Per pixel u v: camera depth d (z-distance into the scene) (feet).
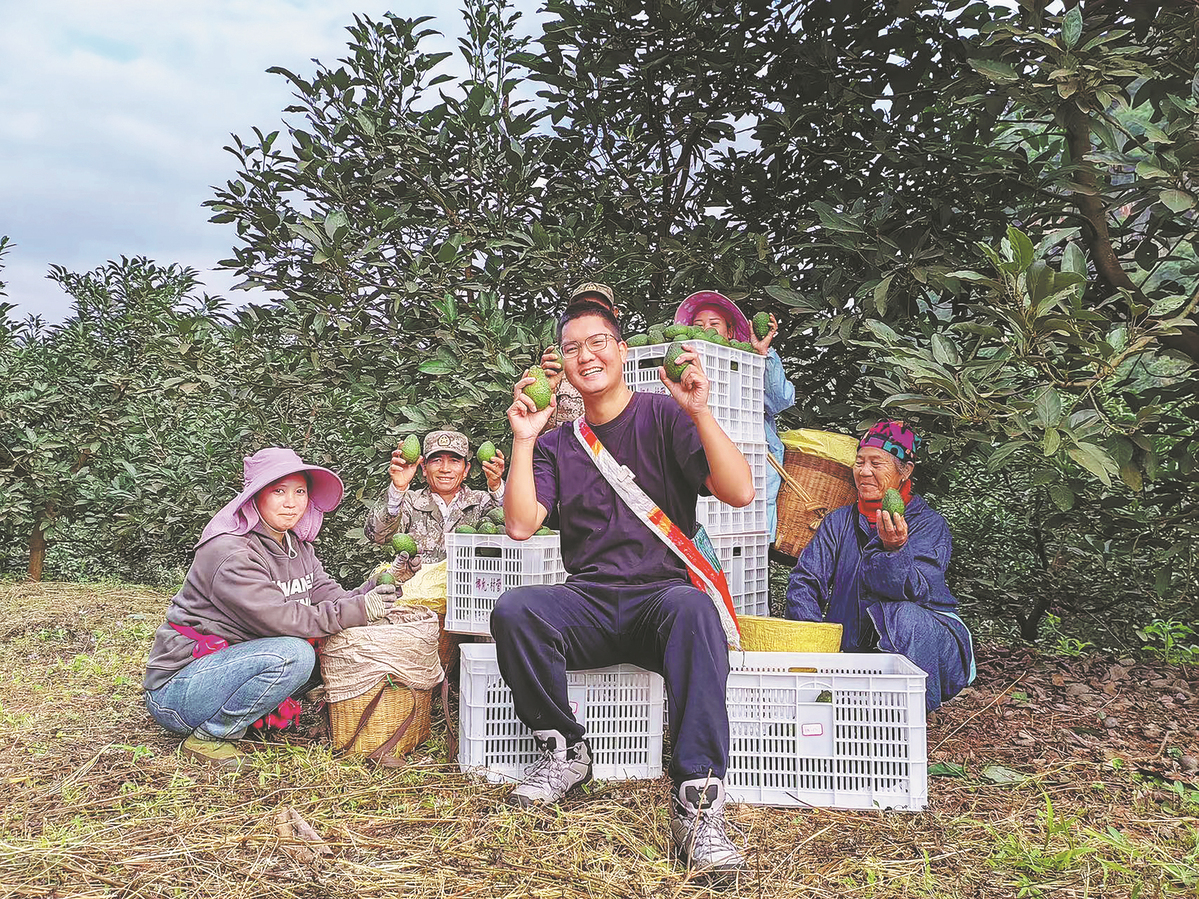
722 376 12.61
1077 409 11.78
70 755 11.18
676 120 19.76
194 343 20.56
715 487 9.59
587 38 18.86
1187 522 15.33
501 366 14.58
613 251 17.63
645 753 10.61
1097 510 16.56
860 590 12.24
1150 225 14.93
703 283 17.58
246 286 17.87
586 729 10.36
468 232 18.52
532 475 9.98
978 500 21.12
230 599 11.31
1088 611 20.12
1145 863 8.49
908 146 16.57
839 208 15.52
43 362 31.04
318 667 13.61
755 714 10.23
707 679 8.90
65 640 18.75
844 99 16.43
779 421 18.40
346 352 17.43
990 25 12.37
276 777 10.46
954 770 11.05
